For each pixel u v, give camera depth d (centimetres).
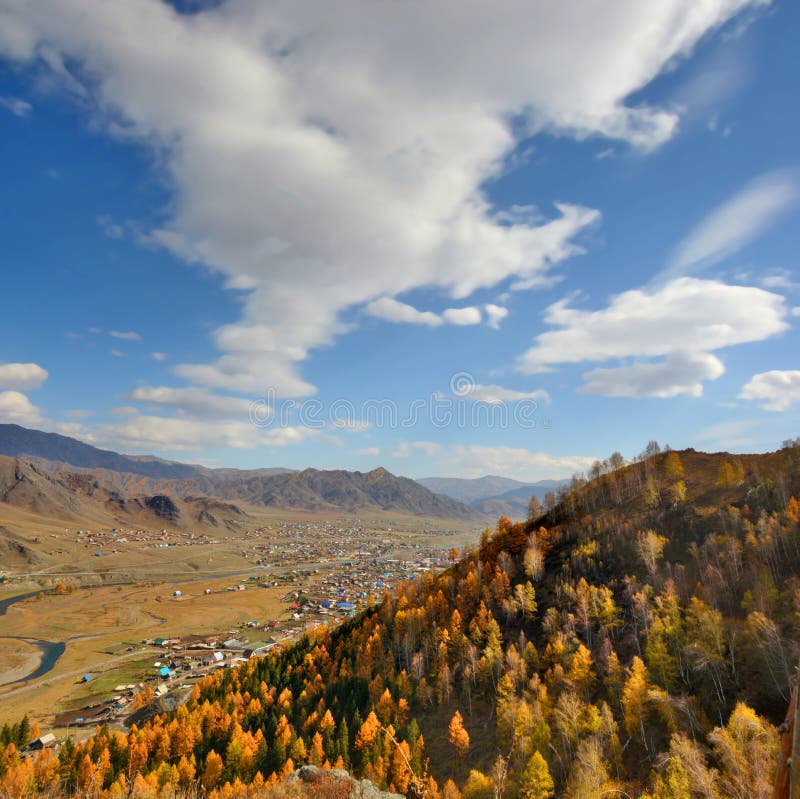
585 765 6488
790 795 920
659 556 11681
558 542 15100
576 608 11325
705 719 7144
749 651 7525
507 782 7044
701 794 5253
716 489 13675
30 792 7569
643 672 8038
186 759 10175
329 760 9288
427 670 12481
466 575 15688
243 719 11819
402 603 15400
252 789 5875
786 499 11275
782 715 6731
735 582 9706
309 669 14350
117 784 7138
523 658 10625
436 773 9050
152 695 18138
